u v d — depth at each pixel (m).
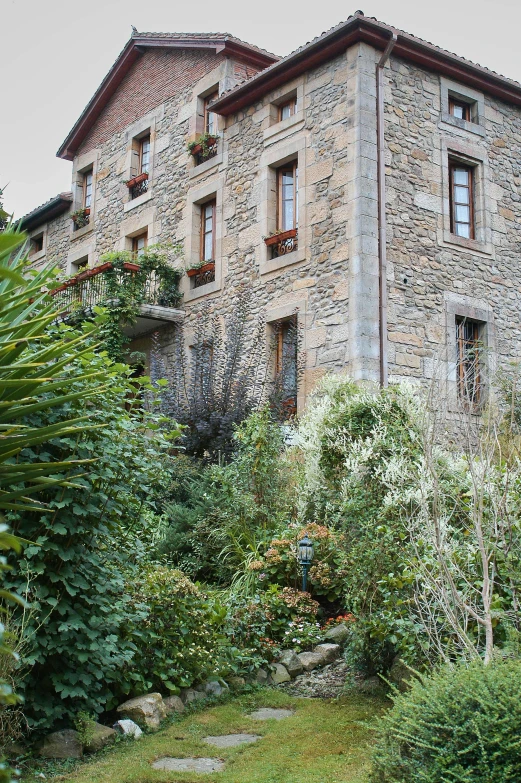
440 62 11.56
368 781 3.45
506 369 11.41
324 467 7.60
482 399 6.86
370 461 6.47
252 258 12.21
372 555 5.36
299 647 5.96
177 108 14.60
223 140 13.24
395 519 5.62
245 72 13.68
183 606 5.29
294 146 11.69
